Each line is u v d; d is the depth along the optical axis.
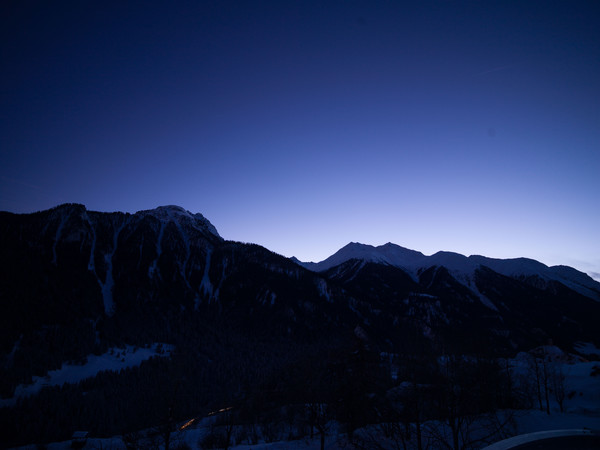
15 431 96.94
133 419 100.00
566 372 99.31
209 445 70.31
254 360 166.00
